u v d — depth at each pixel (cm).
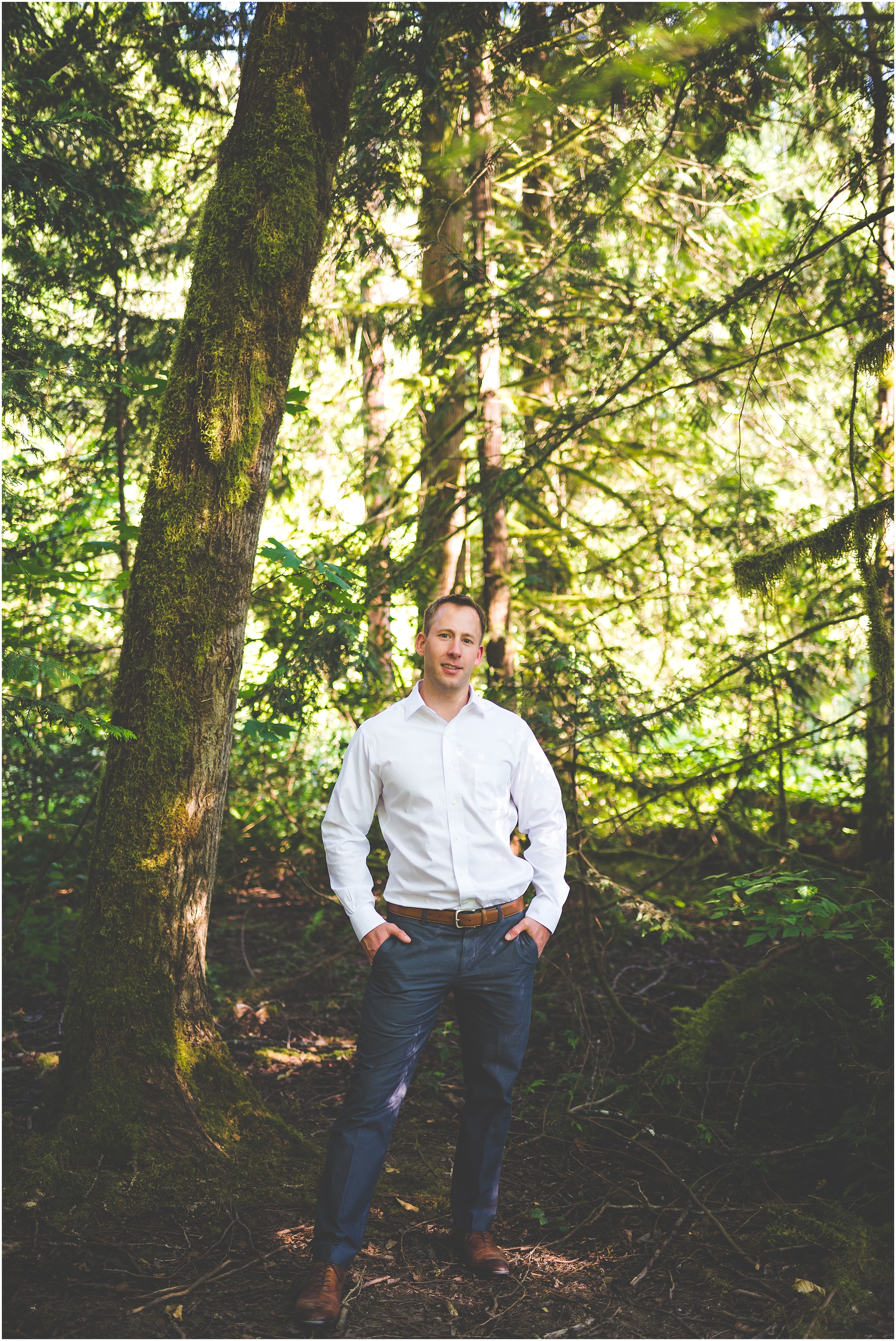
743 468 661
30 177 404
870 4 412
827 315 525
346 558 584
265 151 300
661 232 636
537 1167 320
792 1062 390
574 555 701
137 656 302
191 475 301
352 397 742
